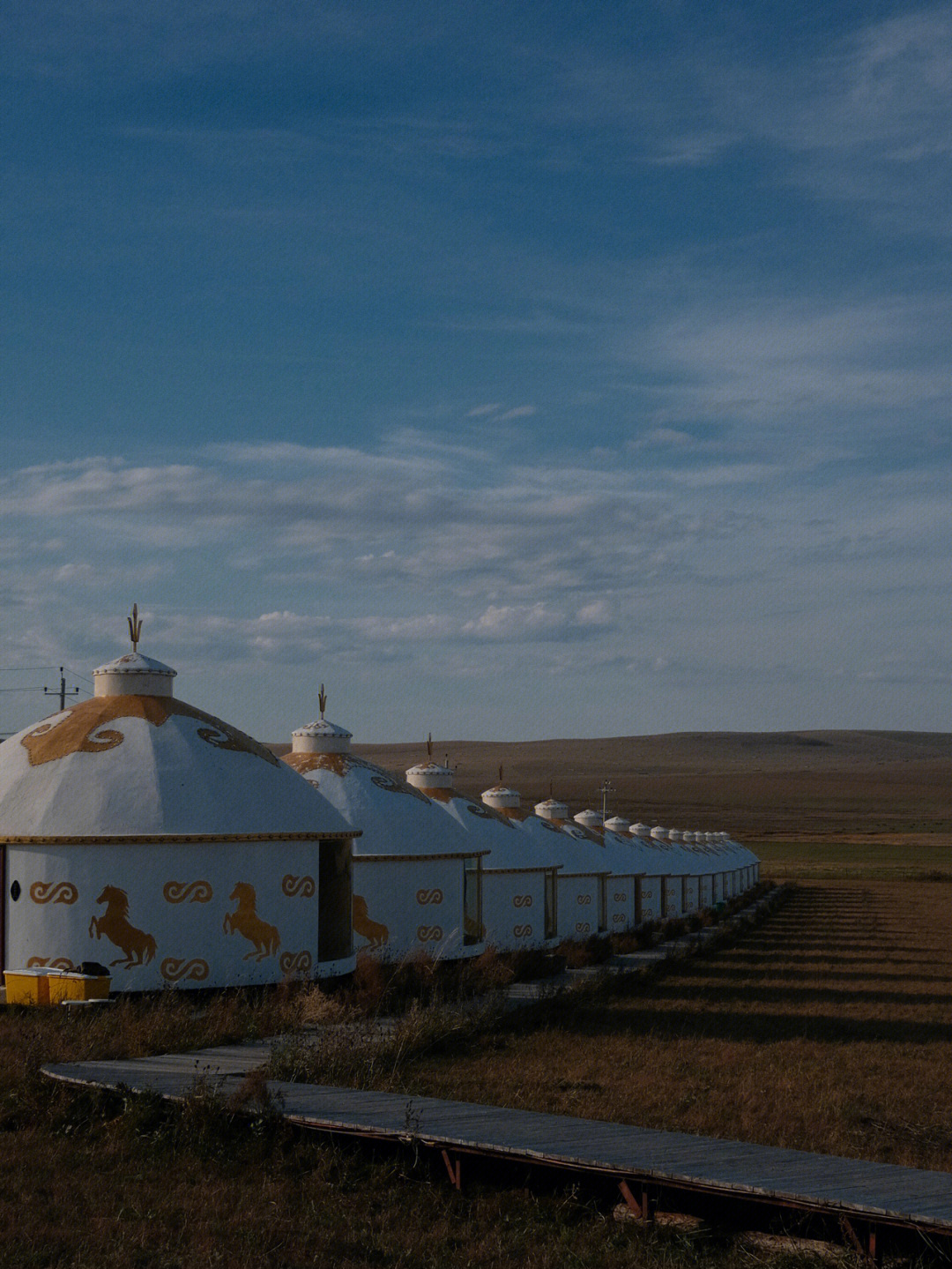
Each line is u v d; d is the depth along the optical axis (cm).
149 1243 1017
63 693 5466
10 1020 2091
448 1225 1085
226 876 2388
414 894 3136
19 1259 968
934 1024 2423
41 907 2302
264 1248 1009
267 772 2570
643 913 5731
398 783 3328
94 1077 1431
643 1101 1569
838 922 5800
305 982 2381
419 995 2561
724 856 8319
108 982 2175
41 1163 1208
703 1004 2669
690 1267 1002
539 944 3747
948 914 6294
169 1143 1255
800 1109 1566
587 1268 998
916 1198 1015
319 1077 1557
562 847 4584
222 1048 1831
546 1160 1112
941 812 17712
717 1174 1070
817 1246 1026
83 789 2378
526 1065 1819
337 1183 1164
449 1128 1216
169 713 2586
